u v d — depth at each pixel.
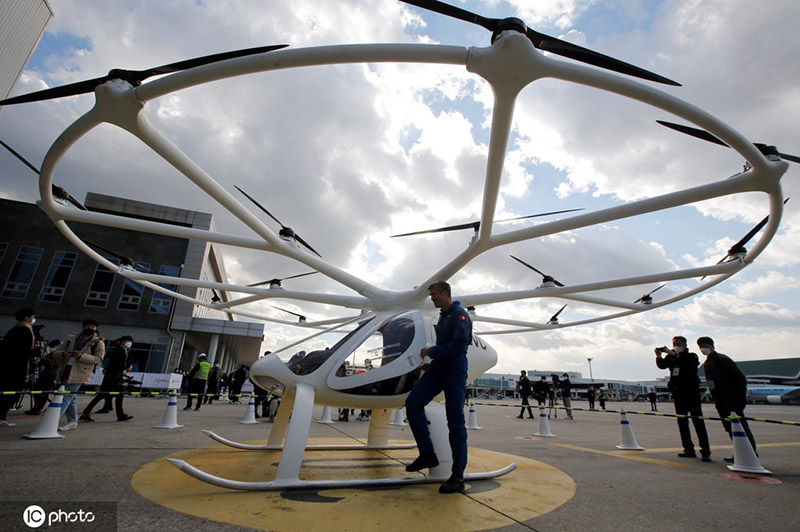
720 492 3.60
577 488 3.60
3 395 6.30
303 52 3.31
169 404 7.23
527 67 3.29
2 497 2.76
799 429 11.67
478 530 2.42
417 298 6.47
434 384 3.42
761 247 6.79
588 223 5.53
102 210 25.86
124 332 24.14
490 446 6.29
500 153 4.30
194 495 2.97
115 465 3.90
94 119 4.04
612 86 3.49
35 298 23.27
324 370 4.05
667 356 6.18
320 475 3.79
